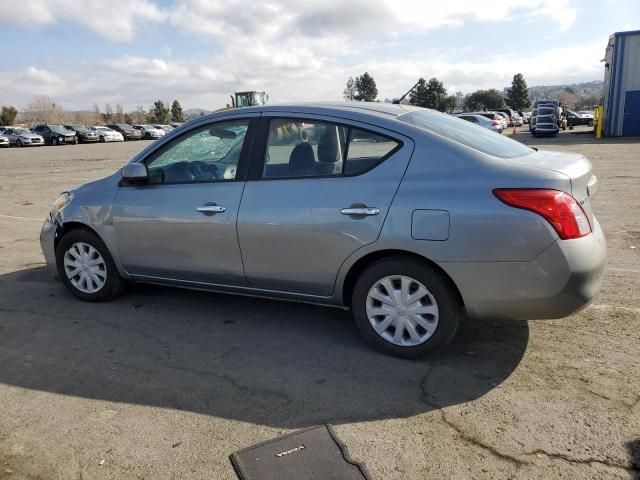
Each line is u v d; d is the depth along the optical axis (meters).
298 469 2.48
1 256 6.42
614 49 24.28
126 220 4.31
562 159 3.43
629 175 11.65
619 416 2.79
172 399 3.13
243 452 2.62
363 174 3.43
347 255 3.45
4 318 4.43
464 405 2.96
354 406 3.00
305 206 3.54
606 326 3.86
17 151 32.44
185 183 4.10
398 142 3.39
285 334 3.99
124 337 4.01
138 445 2.71
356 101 4.06
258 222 3.70
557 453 2.54
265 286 3.88
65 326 4.24
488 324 4.00
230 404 3.06
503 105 82.56
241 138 3.91
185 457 2.61
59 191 12.72
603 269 3.15
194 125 4.11
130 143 40.50
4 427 2.91
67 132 40.56
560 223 2.94
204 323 4.24
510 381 3.19
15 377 3.45
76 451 2.69
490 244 3.05
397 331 3.48
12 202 11.14
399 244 3.27
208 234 3.93
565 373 3.25
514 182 3.03
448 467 2.47
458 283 3.18
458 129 3.69
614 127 25.22
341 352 3.67
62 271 4.81
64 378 3.42
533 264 2.99
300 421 2.87
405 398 3.06
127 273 4.52
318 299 3.73
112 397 3.18
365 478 2.41
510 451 2.56
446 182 3.19
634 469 2.41
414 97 66.88
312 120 3.65
